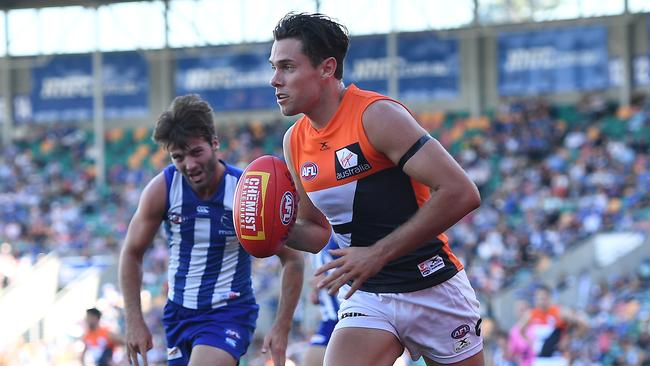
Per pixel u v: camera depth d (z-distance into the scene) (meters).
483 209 35.56
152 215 7.71
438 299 6.00
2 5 49.56
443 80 45.62
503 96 45.59
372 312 6.01
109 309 27.09
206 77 47.91
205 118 7.34
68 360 23.72
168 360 8.02
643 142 39.03
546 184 37.88
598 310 24.23
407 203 5.80
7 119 49.56
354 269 5.41
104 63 48.34
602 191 35.41
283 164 6.15
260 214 5.95
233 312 7.78
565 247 31.08
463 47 45.97
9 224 39.78
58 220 40.69
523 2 45.56
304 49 5.60
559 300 26.55
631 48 44.16
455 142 43.12
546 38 44.44
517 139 41.94
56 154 48.53
